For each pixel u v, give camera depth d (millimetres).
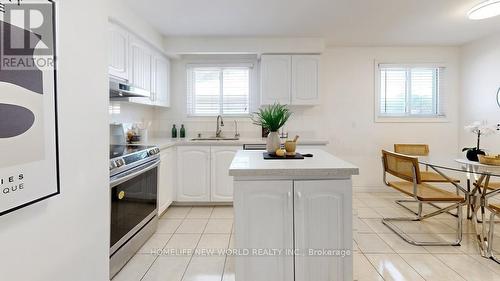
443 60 4312
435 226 3008
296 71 3918
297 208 1631
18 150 853
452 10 2928
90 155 1306
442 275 2072
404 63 4320
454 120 4344
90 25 1304
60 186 1095
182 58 4230
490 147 3713
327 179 1635
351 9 2902
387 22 3279
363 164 4391
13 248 889
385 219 3172
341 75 4340
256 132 4270
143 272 2125
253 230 1637
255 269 1644
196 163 3682
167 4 2750
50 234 1048
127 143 3275
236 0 2684
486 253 2346
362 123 4367
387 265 2219
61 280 1113
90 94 1304
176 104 4270
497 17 3111
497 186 2852
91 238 1321
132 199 2316
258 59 4207
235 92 4285
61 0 1090
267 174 1604
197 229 2963
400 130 4379
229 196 3691
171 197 3578
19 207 857
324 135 4348
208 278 2051
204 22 3254
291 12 2980
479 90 3908
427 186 2996
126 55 2816
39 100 936
